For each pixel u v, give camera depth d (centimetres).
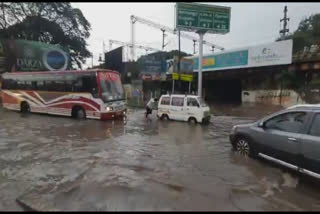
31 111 1534
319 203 386
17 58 2627
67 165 554
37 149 696
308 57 1947
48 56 2864
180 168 543
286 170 529
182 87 3303
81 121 1250
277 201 388
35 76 1498
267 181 471
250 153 612
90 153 658
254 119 1522
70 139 839
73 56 4009
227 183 457
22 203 369
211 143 814
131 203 367
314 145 438
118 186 432
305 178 477
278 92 2209
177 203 370
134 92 2858
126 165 558
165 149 721
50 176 486
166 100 1409
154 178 477
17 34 3300
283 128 525
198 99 1306
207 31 1816
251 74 2497
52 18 3647
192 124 1271
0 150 682
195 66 2702
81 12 3978
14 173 504
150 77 2927
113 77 1336
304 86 2033
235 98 3303
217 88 3312
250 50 2208
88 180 462
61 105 1376
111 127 1105
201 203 372
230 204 372
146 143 799
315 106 476
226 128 1156
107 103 1251
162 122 1324
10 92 1630
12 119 1317
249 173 514
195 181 464
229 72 2591
